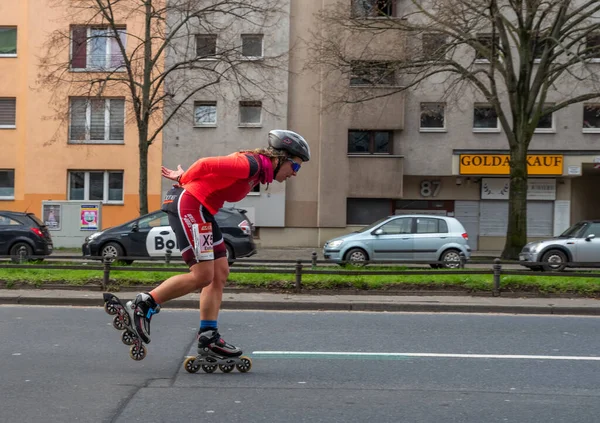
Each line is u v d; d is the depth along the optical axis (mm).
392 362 6340
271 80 24781
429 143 28125
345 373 5844
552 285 11570
